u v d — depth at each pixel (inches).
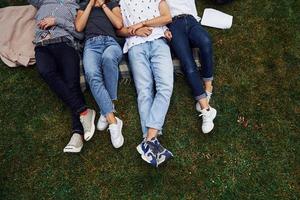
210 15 166.4
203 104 141.8
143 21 147.6
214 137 142.5
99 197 132.8
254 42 160.9
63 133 144.0
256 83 152.6
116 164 138.1
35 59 146.5
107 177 135.9
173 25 149.3
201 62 145.7
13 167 137.5
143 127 137.6
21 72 154.8
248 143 141.3
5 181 135.0
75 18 152.1
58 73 142.6
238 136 142.6
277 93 150.3
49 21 146.6
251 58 157.5
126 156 139.5
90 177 135.9
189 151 140.3
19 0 170.1
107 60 138.6
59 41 145.1
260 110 147.2
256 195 132.6
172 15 152.0
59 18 148.3
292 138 141.9
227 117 146.1
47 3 152.2
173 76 145.9
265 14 166.9
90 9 148.9
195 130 144.1
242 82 152.8
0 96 150.4
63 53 144.3
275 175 135.6
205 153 139.8
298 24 164.4
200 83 142.3
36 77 153.8
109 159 139.0
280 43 160.4
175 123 145.3
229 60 157.2
